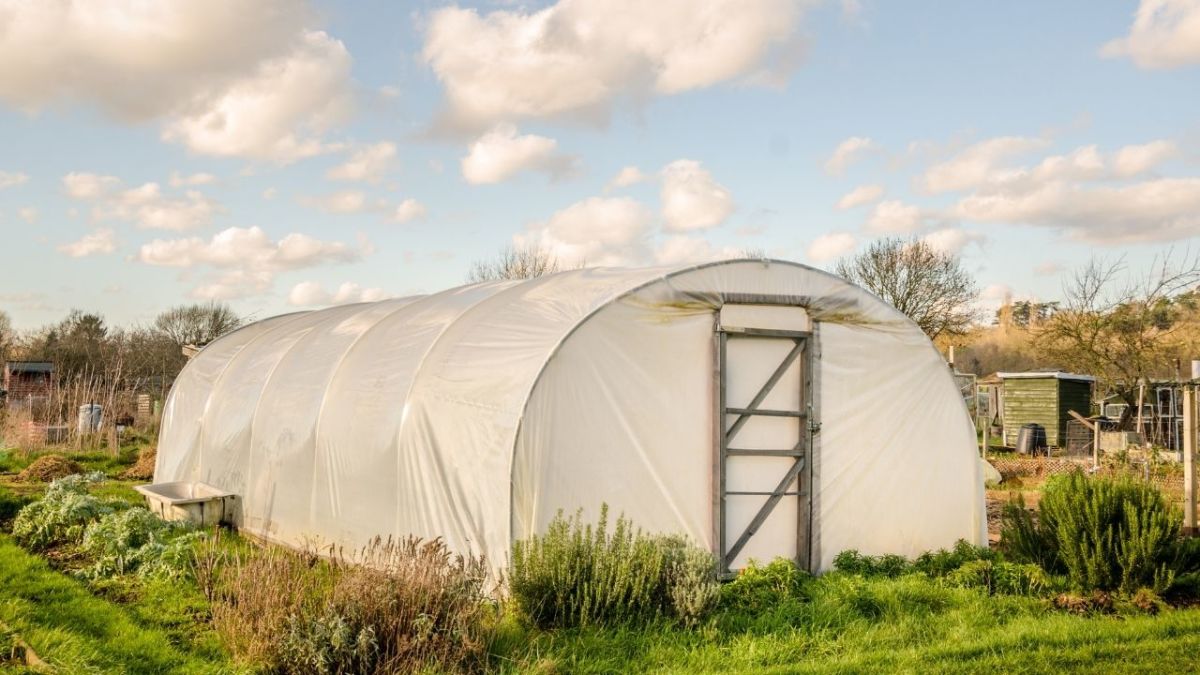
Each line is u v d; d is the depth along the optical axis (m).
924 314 37.62
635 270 9.59
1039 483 17.89
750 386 9.14
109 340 43.44
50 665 5.73
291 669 5.71
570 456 8.05
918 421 9.87
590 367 8.25
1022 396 31.36
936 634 7.08
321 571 7.15
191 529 10.76
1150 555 8.12
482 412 8.19
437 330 9.97
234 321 58.28
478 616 6.30
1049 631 7.08
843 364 9.52
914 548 9.77
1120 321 27.97
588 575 7.04
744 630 6.98
